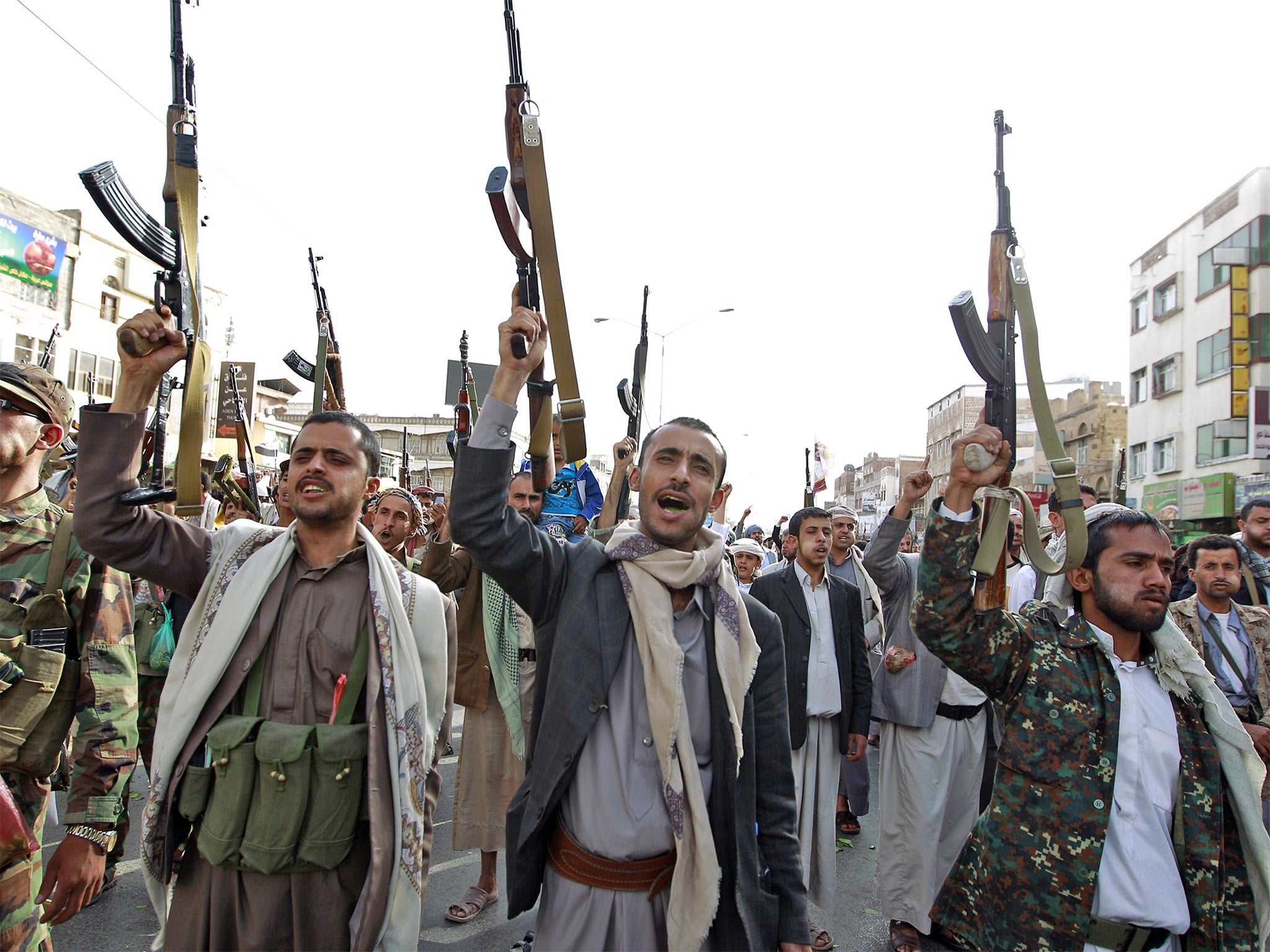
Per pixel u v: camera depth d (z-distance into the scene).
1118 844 1.98
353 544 2.29
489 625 4.00
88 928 3.52
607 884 1.87
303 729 2.00
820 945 3.70
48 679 2.25
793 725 3.78
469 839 3.93
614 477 3.54
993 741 4.15
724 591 2.05
